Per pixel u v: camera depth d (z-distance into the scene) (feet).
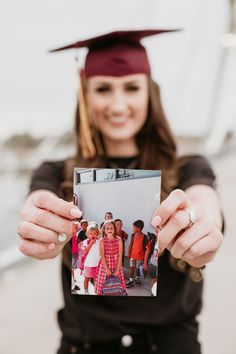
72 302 4.13
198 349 4.11
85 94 4.67
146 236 3.08
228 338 9.72
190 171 4.34
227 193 28.50
